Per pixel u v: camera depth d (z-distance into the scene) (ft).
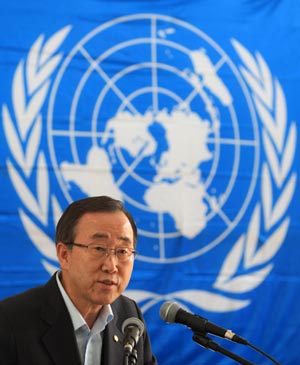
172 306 16.16
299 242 31.83
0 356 15.70
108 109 29.71
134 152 29.94
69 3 29.50
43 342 16.10
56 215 28.50
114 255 15.79
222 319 30.53
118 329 17.61
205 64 31.32
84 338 16.74
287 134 32.19
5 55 28.35
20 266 27.94
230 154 31.27
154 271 29.86
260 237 31.32
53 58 29.04
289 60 32.63
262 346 30.96
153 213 30.01
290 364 31.24
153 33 30.71
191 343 30.12
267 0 32.65
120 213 16.03
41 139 28.55
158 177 30.22
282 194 31.86
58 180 28.66
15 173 28.07
